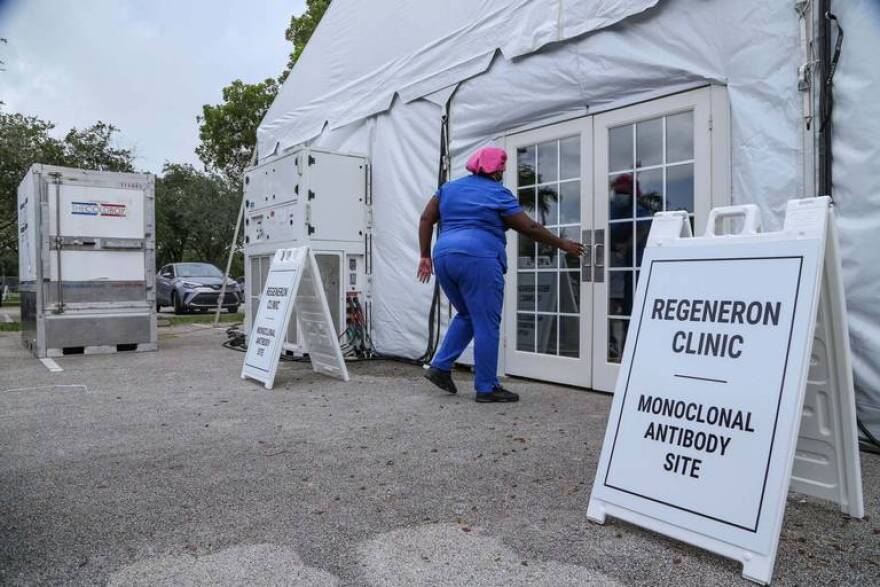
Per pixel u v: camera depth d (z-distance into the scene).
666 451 2.29
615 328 4.59
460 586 1.95
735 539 2.02
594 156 4.70
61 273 7.25
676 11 4.12
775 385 2.08
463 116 5.74
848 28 3.30
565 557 2.13
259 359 5.40
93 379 5.63
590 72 4.63
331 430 3.77
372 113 6.83
